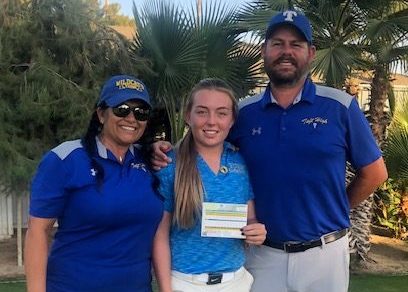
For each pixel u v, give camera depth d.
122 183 2.36
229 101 2.64
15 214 7.92
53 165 2.32
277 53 2.83
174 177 2.59
